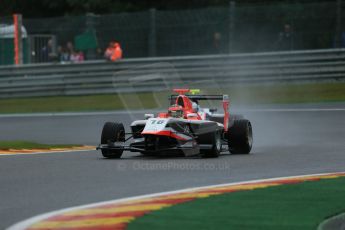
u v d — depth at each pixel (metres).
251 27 88.62
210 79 82.69
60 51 94.62
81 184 30.11
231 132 42.34
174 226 21.75
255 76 82.69
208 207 24.70
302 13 88.50
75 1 119.19
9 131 61.06
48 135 57.41
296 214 23.66
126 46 91.38
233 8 87.31
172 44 90.44
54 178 31.91
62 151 45.09
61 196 27.23
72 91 85.56
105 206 24.95
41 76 85.62
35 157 41.03
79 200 26.38
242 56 82.69
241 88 82.75
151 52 89.81
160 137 38.59
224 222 22.34
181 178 31.77
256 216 23.27
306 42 88.56
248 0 111.19
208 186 29.38
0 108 80.88
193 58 82.56
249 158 40.12
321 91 79.88
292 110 70.25
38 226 21.83
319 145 47.91
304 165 37.00
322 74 82.38
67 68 85.44
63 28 93.56
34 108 79.56
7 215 23.77
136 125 39.75
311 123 61.41
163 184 30.03
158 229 21.34
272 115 67.38
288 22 88.38
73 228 21.52
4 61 95.19
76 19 93.38
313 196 26.95
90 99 83.25
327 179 31.28
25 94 85.94
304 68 82.44
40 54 95.19
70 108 78.44
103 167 35.66
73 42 96.62
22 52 88.38
